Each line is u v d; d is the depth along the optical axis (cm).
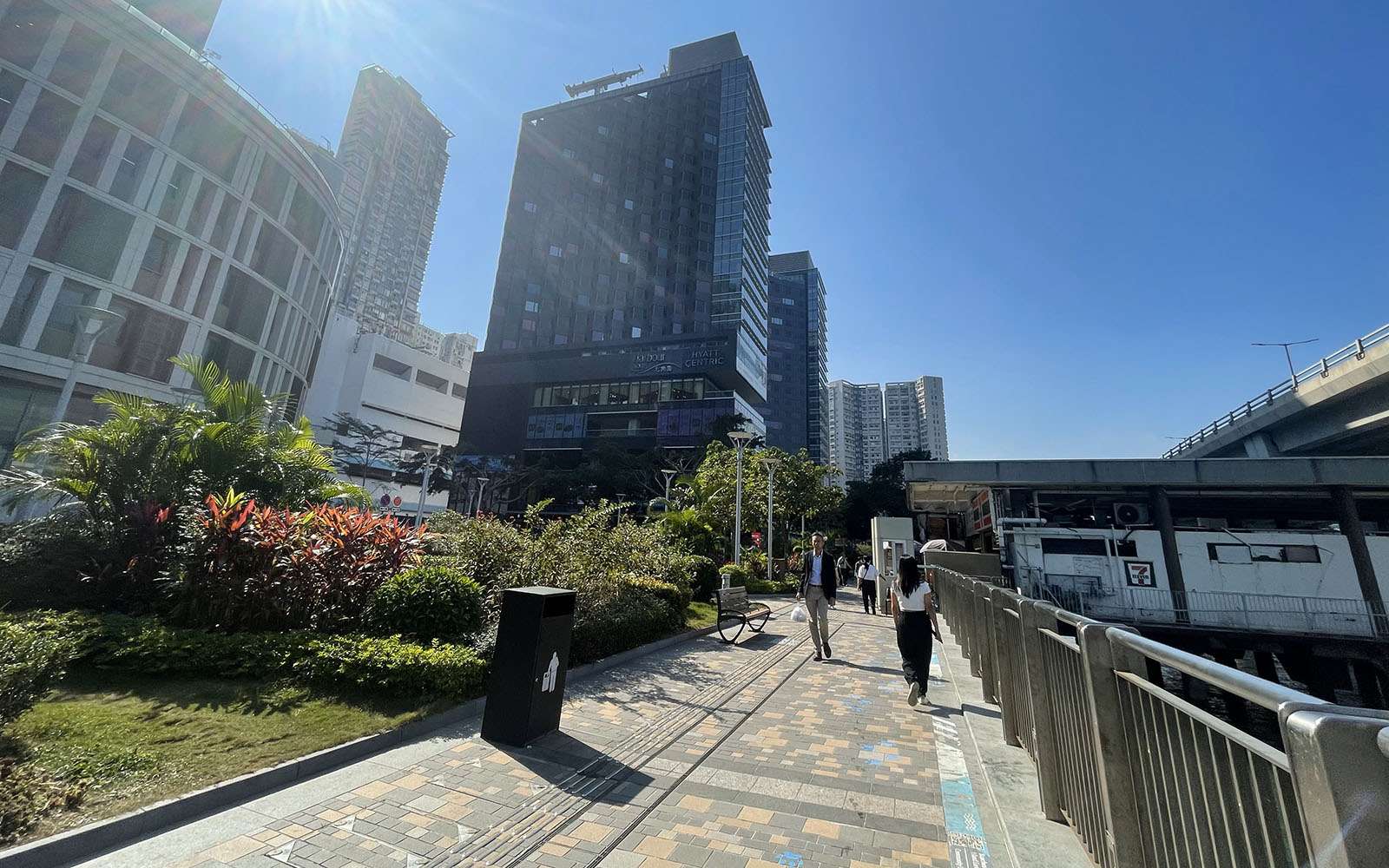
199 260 3334
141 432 857
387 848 304
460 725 497
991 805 355
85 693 485
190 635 571
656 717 546
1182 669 169
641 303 7738
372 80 12125
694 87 8644
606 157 8462
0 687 354
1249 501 2942
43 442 859
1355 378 2681
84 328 1700
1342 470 2333
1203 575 2417
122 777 350
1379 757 90
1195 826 174
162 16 3838
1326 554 2328
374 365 8862
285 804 348
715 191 8044
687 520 1920
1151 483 2481
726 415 5984
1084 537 2544
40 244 2762
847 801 376
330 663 531
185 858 288
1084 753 277
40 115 2827
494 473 6538
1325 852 93
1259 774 139
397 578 664
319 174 4256
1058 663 323
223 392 987
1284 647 2161
